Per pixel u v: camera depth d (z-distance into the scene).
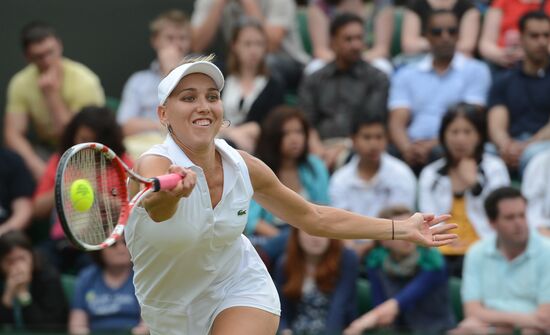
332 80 26.98
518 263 21.22
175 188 10.65
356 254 21.62
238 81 26.89
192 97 11.77
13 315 22.42
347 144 26.05
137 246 12.09
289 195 12.80
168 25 27.31
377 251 21.83
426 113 26.80
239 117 26.59
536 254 21.16
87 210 10.38
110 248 22.25
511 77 26.66
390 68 28.28
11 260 22.34
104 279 22.47
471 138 23.75
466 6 29.02
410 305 21.25
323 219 12.96
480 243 21.81
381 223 13.00
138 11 30.59
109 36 30.48
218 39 29.97
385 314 20.98
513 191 21.22
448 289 21.62
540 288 21.03
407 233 12.96
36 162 26.95
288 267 21.39
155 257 12.09
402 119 26.77
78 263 24.75
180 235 11.76
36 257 22.77
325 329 21.05
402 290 21.38
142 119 26.94
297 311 21.33
